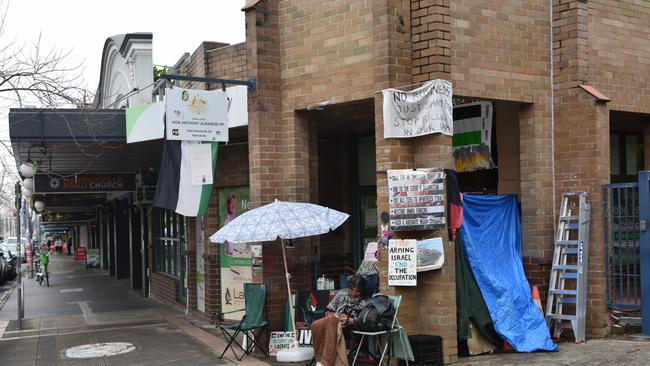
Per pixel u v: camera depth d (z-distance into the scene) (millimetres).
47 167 16797
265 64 10336
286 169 10414
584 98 10039
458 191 8898
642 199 9680
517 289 9633
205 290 13438
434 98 8719
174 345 10852
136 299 19125
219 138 10398
